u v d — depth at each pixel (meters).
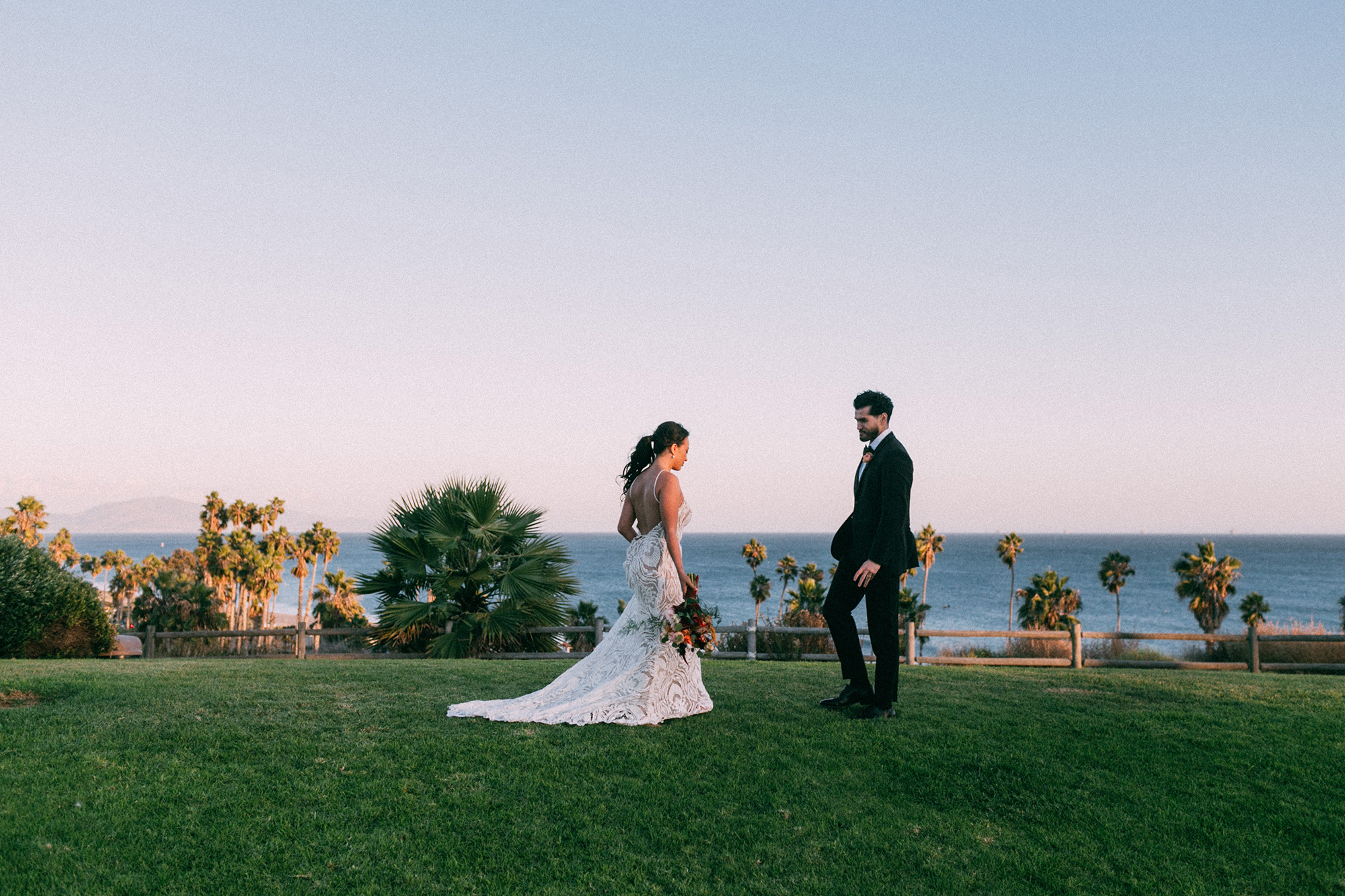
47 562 12.44
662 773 4.52
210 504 75.38
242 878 3.38
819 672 7.99
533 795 4.20
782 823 4.03
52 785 4.16
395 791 4.21
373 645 16.23
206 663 9.29
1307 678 8.55
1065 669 8.71
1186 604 126.56
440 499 16.50
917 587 150.00
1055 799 4.39
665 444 5.73
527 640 15.81
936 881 3.57
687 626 5.51
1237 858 3.84
